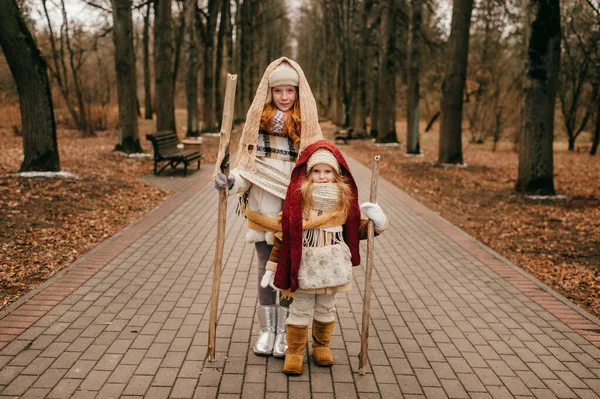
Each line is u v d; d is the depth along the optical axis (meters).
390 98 24.88
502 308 4.73
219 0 25.88
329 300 3.42
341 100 38.34
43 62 9.91
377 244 7.04
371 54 31.41
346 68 37.09
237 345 3.78
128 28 15.31
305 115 3.35
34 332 3.85
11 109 24.61
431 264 6.10
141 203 9.03
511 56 25.56
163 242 6.62
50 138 10.09
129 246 6.36
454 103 16.48
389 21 24.05
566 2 19.41
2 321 4.01
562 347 3.93
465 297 5.00
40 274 5.14
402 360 3.65
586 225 8.28
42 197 8.21
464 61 16.23
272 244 3.50
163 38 17.84
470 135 33.16
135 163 14.12
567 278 5.70
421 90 35.44
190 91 23.97
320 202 3.17
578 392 3.28
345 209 3.23
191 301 4.62
